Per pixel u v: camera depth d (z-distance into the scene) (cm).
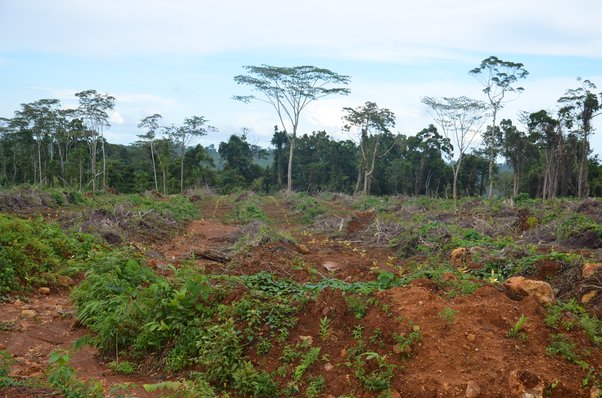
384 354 506
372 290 624
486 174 5497
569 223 1235
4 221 922
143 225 1588
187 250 1331
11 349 575
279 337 548
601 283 678
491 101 4012
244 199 3034
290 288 682
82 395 425
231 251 1212
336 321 559
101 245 1089
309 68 3975
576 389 451
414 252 1204
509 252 916
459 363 480
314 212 2316
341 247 1355
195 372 524
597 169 4450
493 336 512
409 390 460
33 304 745
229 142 5656
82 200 2142
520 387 442
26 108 4597
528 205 2180
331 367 503
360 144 4816
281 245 1184
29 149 5100
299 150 5834
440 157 5281
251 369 502
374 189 5588
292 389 486
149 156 5322
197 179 4838
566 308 580
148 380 535
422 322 527
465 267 884
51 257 893
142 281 753
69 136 4756
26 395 408
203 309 615
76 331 655
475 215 1725
